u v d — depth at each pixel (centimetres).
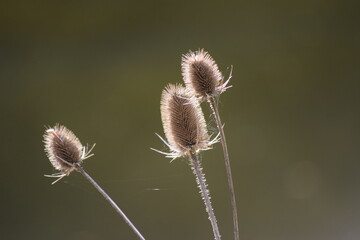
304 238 263
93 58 373
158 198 287
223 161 300
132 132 325
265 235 266
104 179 298
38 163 316
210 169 296
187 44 370
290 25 376
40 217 286
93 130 326
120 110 338
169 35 378
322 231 263
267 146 310
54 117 339
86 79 360
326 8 378
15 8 372
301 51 363
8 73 367
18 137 331
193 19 380
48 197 296
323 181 290
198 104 157
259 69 354
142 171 301
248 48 366
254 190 286
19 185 305
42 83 359
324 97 341
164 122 158
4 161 318
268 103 339
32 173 310
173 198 286
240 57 361
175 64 361
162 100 158
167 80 353
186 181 292
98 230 273
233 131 320
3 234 278
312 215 272
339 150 308
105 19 381
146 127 328
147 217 277
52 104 347
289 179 291
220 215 277
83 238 269
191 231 272
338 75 350
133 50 374
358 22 371
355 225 262
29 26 379
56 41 381
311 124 326
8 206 294
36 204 292
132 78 357
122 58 371
